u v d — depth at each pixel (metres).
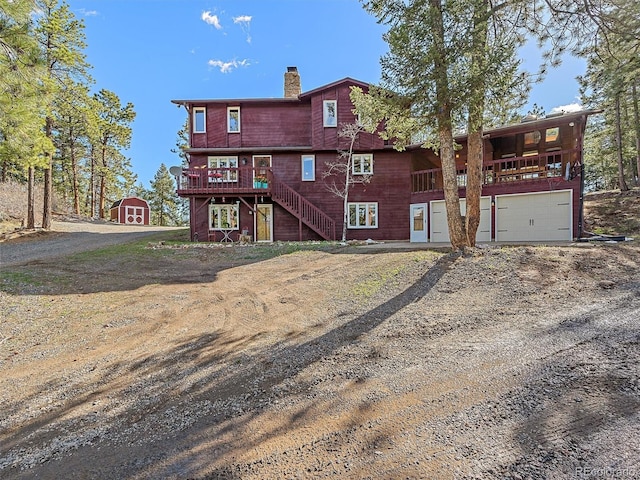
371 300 6.68
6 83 8.22
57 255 12.87
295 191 17.41
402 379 3.56
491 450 2.38
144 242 15.73
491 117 9.03
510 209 14.48
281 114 18.09
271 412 3.12
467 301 6.12
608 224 16.48
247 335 5.34
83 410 3.41
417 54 7.91
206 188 16.30
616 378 3.17
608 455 2.23
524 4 8.45
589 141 26.34
